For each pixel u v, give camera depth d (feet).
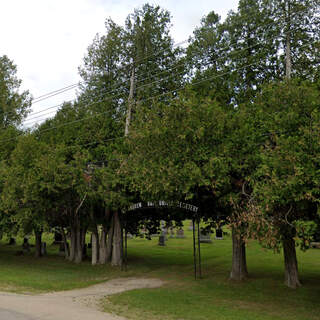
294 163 32.12
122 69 83.76
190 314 35.06
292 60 63.72
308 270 61.36
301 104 39.60
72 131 77.20
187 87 47.26
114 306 38.27
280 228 34.88
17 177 65.21
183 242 109.70
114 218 74.43
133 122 51.80
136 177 47.88
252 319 33.53
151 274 63.72
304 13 60.85
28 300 39.19
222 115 44.45
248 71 65.51
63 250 92.84
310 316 35.22
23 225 69.97
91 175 65.36
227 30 69.31
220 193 45.09
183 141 43.47
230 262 72.33
